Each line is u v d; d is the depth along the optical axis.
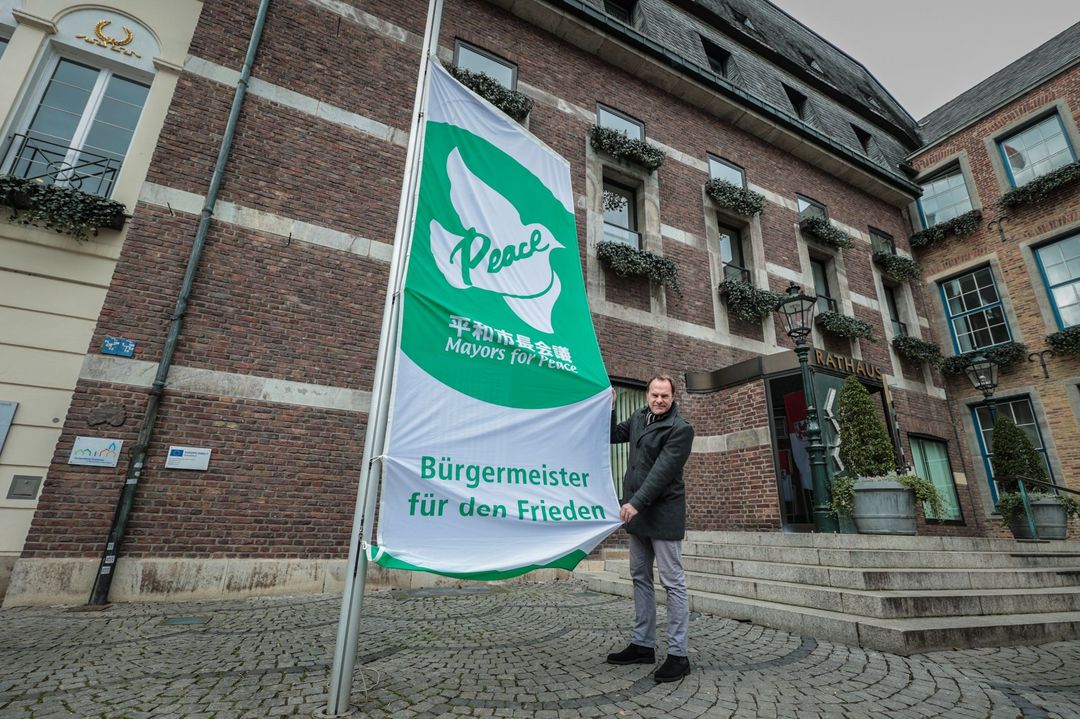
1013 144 12.46
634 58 10.10
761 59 13.12
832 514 6.13
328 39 7.27
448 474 2.54
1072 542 6.54
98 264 5.46
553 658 3.10
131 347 5.21
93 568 4.64
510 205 3.63
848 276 11.80
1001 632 3.55
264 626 3.88
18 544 4.68
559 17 9.38
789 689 2.59
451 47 8.37
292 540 5.43
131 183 5.81
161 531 4.93
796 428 8.18
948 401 12.20
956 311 12.77
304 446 5.73
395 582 5.88
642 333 8.50
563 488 2.87
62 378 5.11
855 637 3.42
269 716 2.19
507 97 8.05
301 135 6.69
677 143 10.35
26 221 5.23
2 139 5.49
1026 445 8.98
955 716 2.29
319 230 6.45
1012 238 11.90
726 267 10.28
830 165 12.47
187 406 5.30
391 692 2.48
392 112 7.40
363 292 6.51
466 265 3.18
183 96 6.17
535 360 3.13
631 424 3.48
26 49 5.80
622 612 4.54
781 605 4.12
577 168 8.84
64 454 4.76
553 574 6.75
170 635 3.57
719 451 8.44
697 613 4.56
